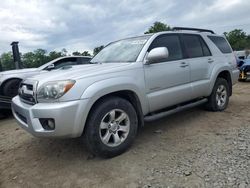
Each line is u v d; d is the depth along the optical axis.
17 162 3.79
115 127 3.57
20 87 3.88
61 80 3.23
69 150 4.01
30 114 3.27
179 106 4.69
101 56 4.78
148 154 3.62
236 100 6.93
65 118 3.12
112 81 3.51
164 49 3.84
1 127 5.92
